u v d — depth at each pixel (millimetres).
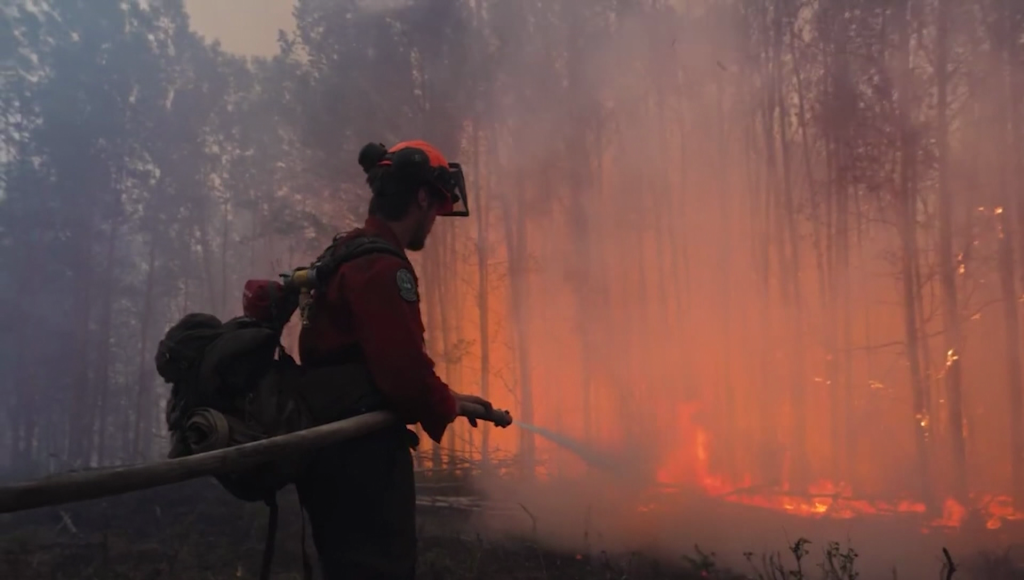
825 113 6605
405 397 1668
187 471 1312
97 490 1174
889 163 6438
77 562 5297
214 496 7938
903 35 6223
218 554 5391
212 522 6719
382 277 1714
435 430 1732
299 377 1778
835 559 4535
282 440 1495
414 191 1877
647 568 4641
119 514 7297
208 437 1619
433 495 6992
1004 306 6000
